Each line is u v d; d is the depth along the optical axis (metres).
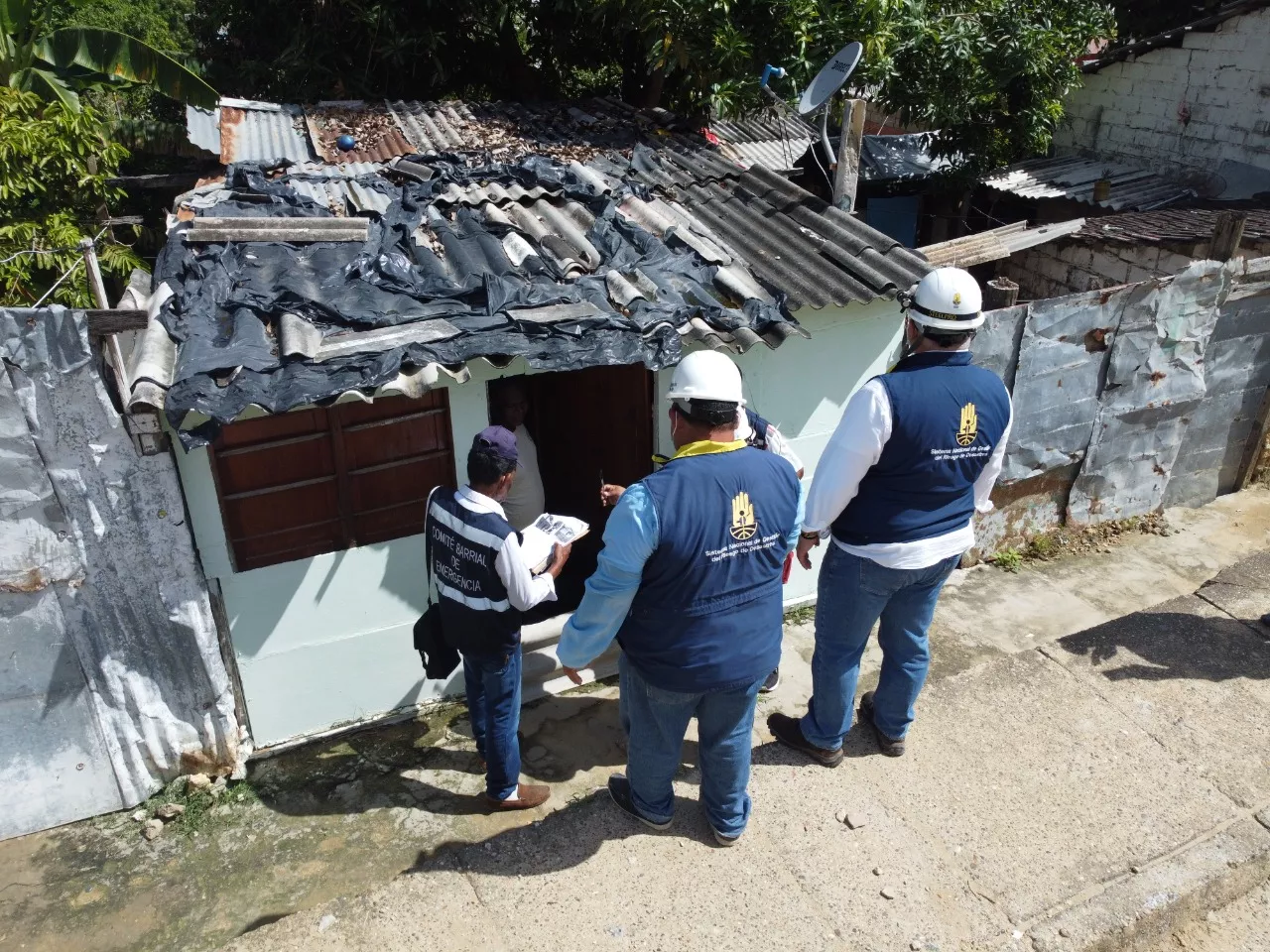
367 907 2.91
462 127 6.95
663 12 7.29
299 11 9.93
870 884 2.93
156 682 4.01
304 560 4.16
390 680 4.58
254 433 3.92
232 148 6.51
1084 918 2.81
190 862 3.91
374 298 4.12
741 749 2.90
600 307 4.22
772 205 5.54
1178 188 10.23
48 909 3.71
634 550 2.48
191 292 4.02
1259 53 9.40
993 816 3.19
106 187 7.54
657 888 2.94
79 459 3.51
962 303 2.85
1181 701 3.73
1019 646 5.33
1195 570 6.08
